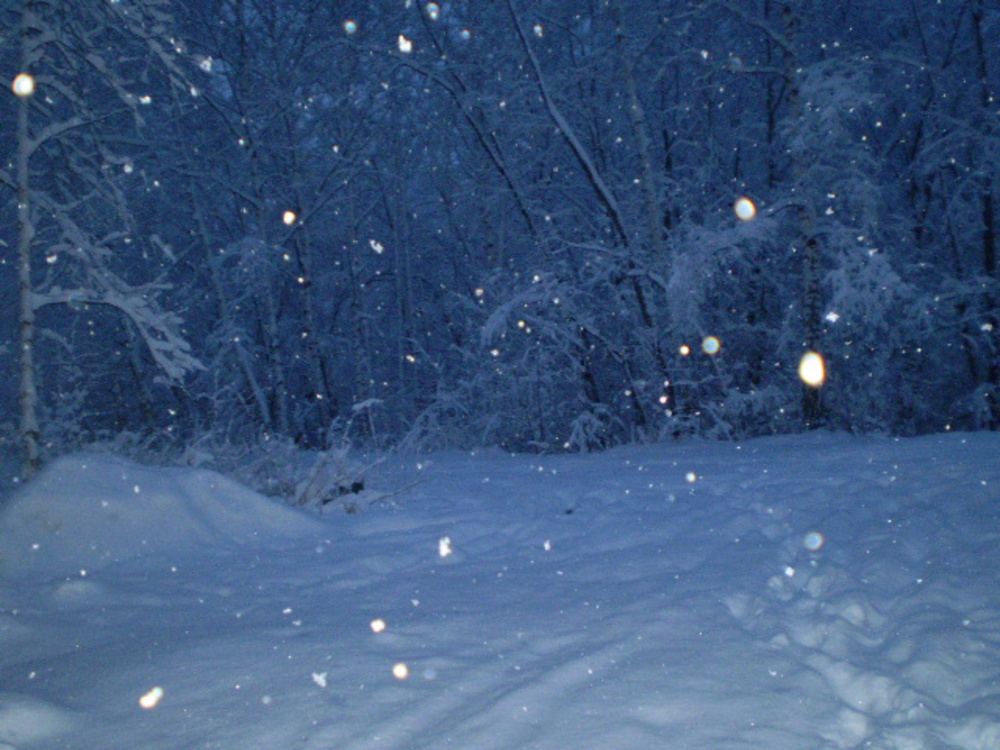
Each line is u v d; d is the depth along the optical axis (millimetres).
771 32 14531
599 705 2816
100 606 4562
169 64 7973
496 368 15992
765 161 19219
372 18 20031
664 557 5176
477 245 23406
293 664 3402
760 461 9383
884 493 6555
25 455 6906
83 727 2859
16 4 7664
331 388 23922
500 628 3850
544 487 8383
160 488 6312
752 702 2803
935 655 3078
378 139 19797
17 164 7289
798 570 4574
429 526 6711
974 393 17031
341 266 24500
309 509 7738
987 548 4527
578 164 19859
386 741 2645
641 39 16828
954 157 17125
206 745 2672
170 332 7816
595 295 16562
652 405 15180
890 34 19641
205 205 18312
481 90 17828
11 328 10875
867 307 12820
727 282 16547
